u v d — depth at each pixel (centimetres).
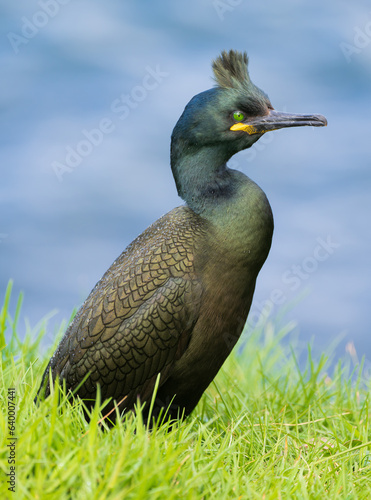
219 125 782
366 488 628
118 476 536
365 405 824
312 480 621
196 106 788
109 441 593
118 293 744
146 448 560
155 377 748
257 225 761
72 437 592
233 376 986
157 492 530
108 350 736
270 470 634
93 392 752
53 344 955
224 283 747
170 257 743
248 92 802
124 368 740
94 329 741
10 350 888
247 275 761
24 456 543
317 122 811
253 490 570
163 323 731
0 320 835
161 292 733
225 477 584
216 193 772
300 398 886
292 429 792
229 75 809
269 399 880
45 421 579
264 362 1060
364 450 696
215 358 764
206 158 782
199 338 747
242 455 669
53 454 555
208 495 571
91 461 531
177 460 584
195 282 738
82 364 747
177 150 796
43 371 853
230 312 757
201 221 764
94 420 565
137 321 731
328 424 786
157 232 777
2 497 514
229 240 748
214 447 666
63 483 524
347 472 659
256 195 772
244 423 781
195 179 781
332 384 930
